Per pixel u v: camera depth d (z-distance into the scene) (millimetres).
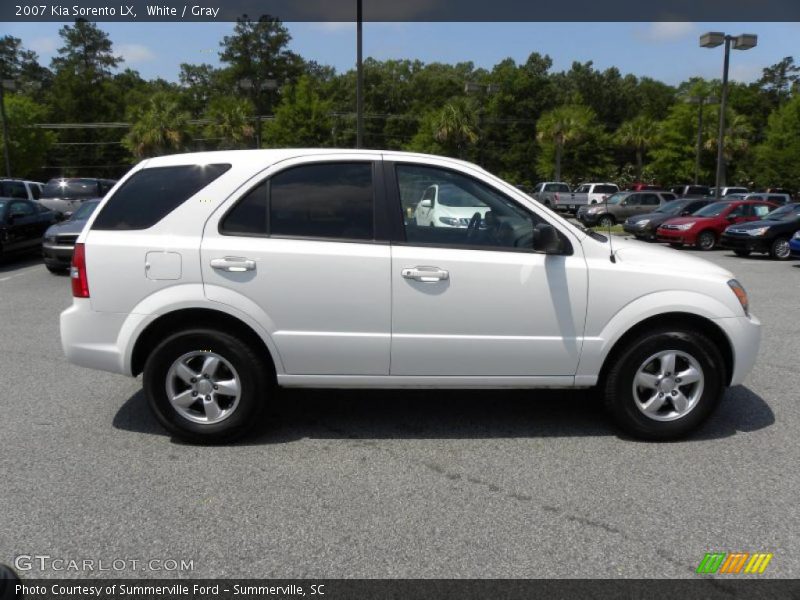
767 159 46094
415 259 3998
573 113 50812
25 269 13578
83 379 5648
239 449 4137
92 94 77125
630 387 4207
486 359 4113
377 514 3326
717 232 19594
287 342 4020
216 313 4078
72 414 4754
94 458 3982
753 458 4035
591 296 4094
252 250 3959
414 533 3146
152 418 4684
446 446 4211
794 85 81062
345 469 3852
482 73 87625
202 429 4125
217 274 3967
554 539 3102
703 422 4277
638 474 3797
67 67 83750
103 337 4055
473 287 4027
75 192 19734
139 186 4129
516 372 4160
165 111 49875
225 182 4059
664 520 3279
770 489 3619
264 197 4059
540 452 4117
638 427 4238
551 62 71500
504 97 68000
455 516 3311
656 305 4109
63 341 4125
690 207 22234
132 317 4012
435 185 4168
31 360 6273
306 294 3986
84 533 3127
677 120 54031
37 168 58844
